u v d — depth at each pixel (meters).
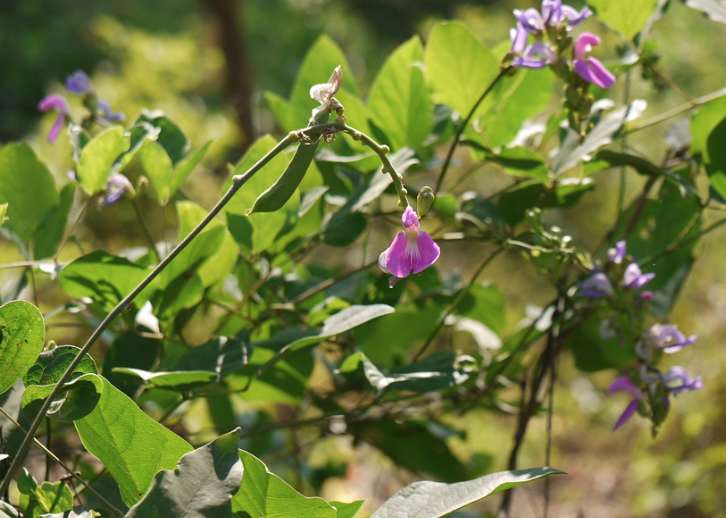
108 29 4.71
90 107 1.21
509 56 1.12
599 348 1.24
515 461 1.22
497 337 1.30
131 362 1.13
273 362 1.08
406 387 1.11
